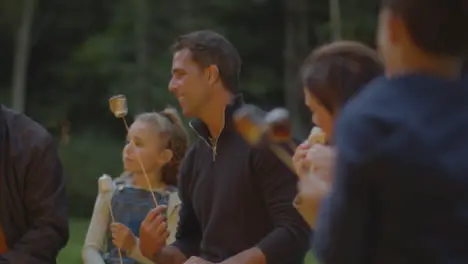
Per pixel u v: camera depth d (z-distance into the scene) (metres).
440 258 3.17
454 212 3.16
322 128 4.26
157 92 38.19
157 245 5.66
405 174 3.15
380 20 3.52
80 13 41.88
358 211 3.22
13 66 40.44
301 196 3.86
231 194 5.56
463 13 3.29
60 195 6.17
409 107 3.22
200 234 6.06
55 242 6.08
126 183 6.86
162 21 39.97
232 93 5.75
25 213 6.16
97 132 38.91
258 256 5.34
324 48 4.26
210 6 40.84
